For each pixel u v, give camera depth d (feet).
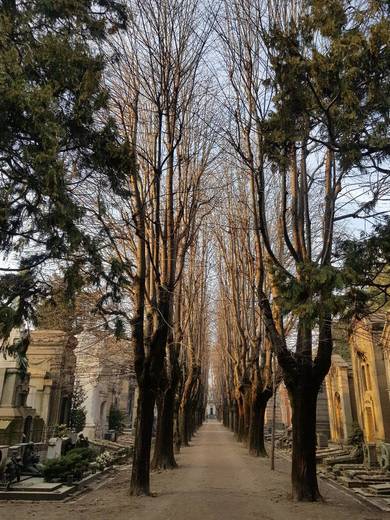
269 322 43.01
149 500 39.58
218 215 80.74
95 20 28.96
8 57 22.98
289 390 41.81
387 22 24.59
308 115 29.63
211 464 70.85
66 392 101.86
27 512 34.42
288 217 65.21
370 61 25.38
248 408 106.52
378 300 32.12
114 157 28.99
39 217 25.61
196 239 81.35
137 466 43.01
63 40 26.50
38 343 95.76
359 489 46.09
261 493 44.14
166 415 65.46
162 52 43.29
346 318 29.37
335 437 107.65
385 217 29.91
